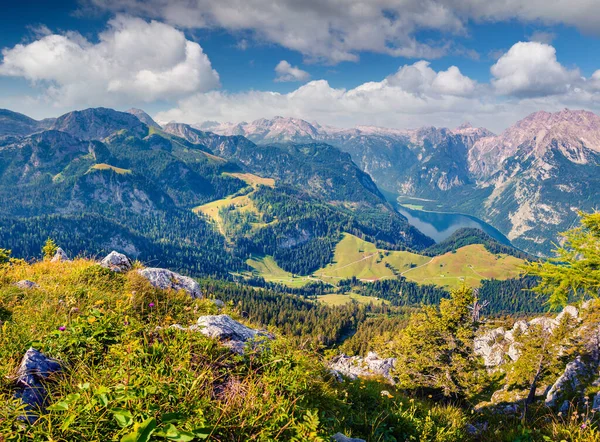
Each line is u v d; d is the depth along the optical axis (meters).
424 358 30.80
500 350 41.78
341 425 6.76
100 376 4.79
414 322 35.78
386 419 8.14
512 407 25.83
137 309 10.09
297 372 6.30
